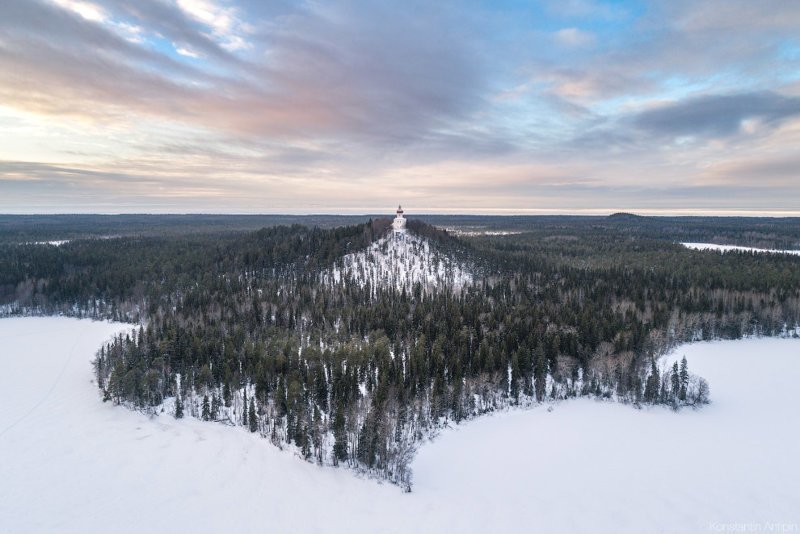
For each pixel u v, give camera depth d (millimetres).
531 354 125812
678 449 99188
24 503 80312
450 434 103875
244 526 75375
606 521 78125
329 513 78500
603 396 121938
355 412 100062
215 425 104000
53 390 128750
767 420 111938
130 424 105562
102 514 77688
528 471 91062
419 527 75688
